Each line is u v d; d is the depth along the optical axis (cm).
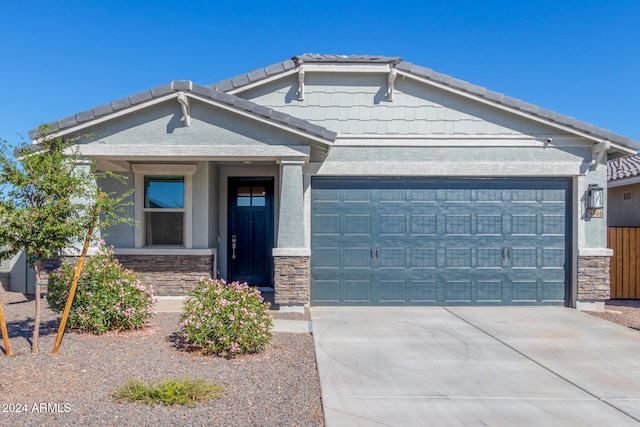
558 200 1138
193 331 700
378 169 1121
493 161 1129
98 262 818
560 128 1113
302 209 1031
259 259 1327
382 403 540
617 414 518
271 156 1024
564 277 1128
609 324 949
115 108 990
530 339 827
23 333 794
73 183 670
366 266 1123
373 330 882
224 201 1311
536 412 521
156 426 460
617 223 1644
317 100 1144
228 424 470
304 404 531
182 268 1163
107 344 736
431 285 1126
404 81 1143
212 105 1009
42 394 527
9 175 641
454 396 564
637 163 1614
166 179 1193
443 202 1133
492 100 1118
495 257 1128
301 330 876
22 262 1241
